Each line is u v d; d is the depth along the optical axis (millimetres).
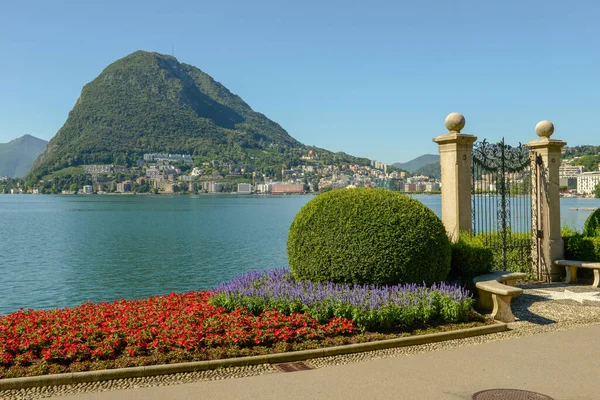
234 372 6387
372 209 9211
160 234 54875
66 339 6871
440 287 9016
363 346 7188
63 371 6156
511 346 7430
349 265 9055
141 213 106250
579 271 13258
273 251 38656
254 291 8773
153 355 6664
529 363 6617
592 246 12992
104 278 27469
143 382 6047
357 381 5977
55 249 41219
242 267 30906
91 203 177250
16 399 5562
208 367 6453
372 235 9047
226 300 8586
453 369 6395
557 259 13031
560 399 5422
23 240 49094
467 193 11477
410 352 7199
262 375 6219
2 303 21625
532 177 13219
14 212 112938
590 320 9047
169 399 5453
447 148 11492
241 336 7113
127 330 7289
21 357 6340
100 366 6281
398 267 8969
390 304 8023
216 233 55625
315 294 8391
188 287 24875
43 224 73000
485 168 12461
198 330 7242
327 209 9461
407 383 5902
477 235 13086
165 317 8070
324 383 5910
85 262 33500
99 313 8445
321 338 7430
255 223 73125
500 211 13430
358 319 7793
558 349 7250
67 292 23859
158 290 24172
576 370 6336
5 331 7258
